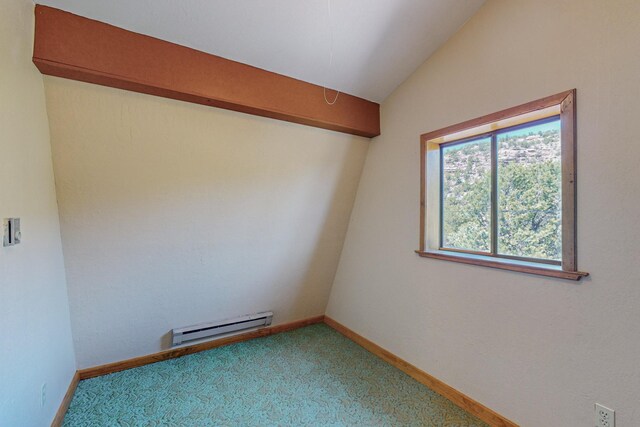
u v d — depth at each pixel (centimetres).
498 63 179
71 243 197
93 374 235
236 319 295
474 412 190
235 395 212
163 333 262
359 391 217
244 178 235
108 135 180
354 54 209
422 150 229
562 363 150
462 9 188
